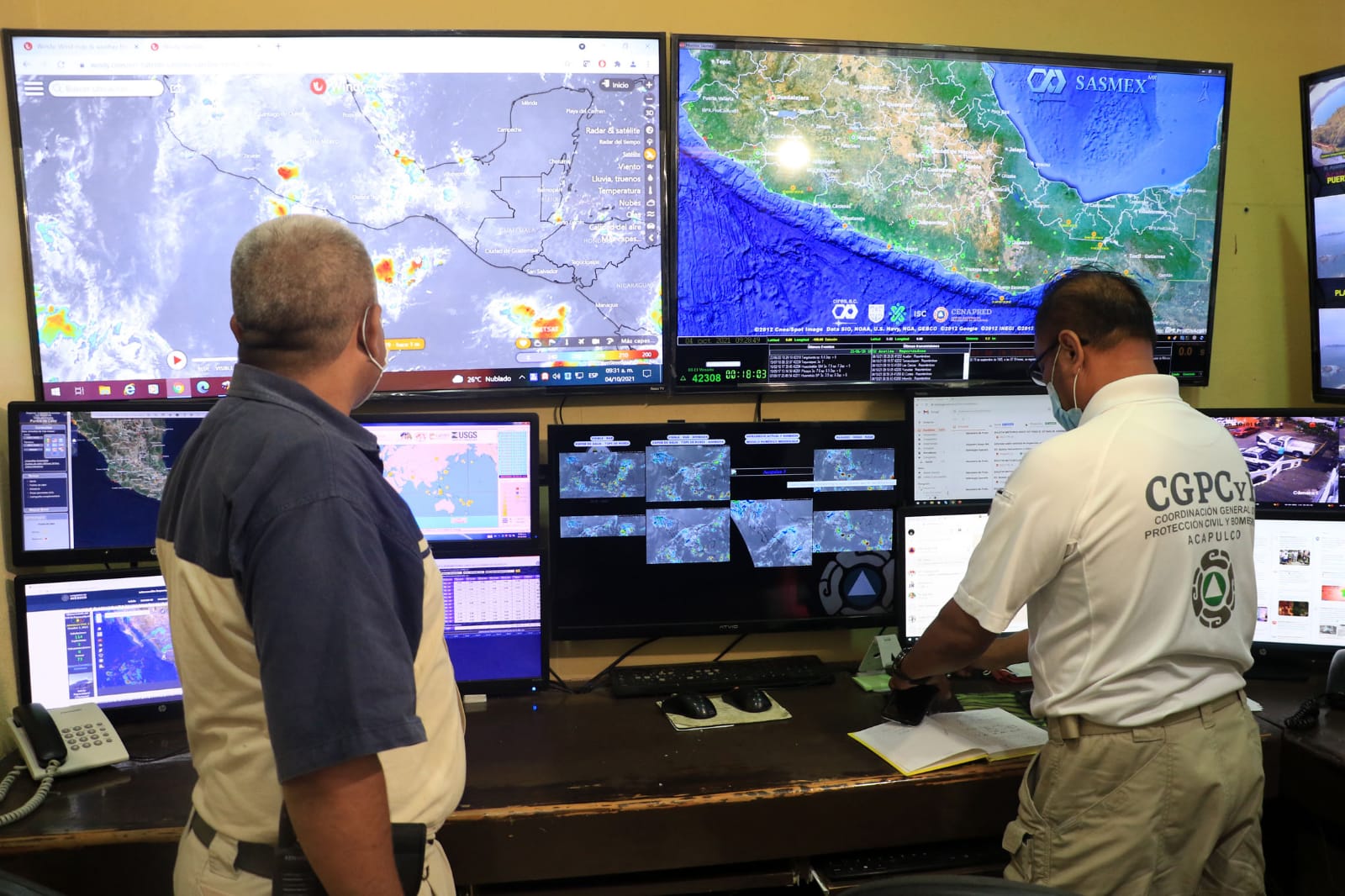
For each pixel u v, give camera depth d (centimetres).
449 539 199
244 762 110
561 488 203
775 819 160
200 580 107
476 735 184
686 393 213
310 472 101
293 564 98
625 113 205
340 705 97
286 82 195
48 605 180
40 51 187
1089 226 226
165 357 196
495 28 206
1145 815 138
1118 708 139
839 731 184
